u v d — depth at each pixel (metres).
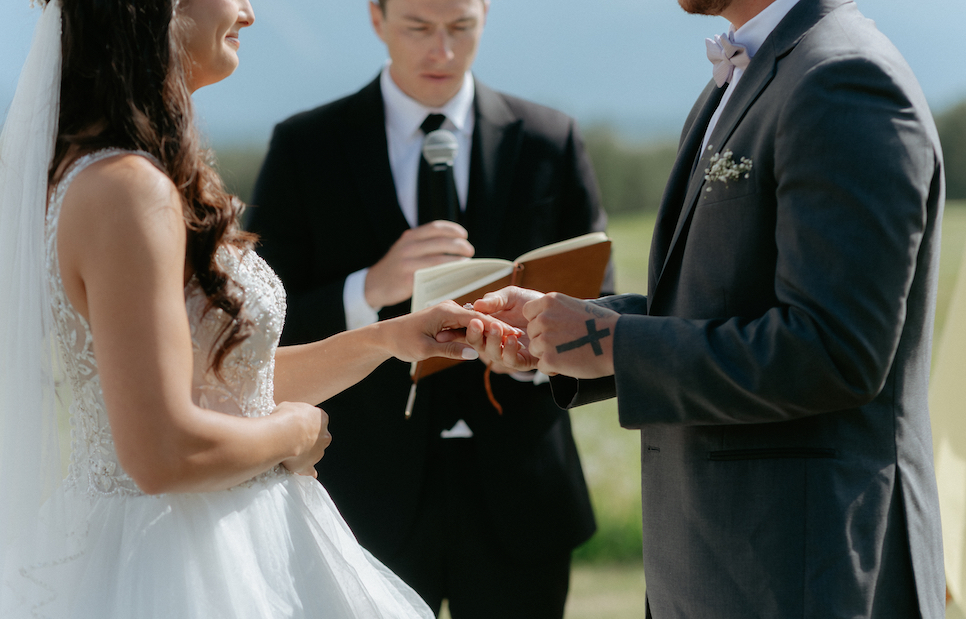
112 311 1.28
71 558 1.43
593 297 2.41
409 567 2.53
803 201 1.40
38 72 1.41
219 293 1.45
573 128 2.87
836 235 1.36
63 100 1.42
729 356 1.45
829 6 1.56
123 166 1.32
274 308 1.57
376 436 2.53
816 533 1.47
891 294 1.36
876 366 1.38
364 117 2.74
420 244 2.48
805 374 1.38
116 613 1.40
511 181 2.71
